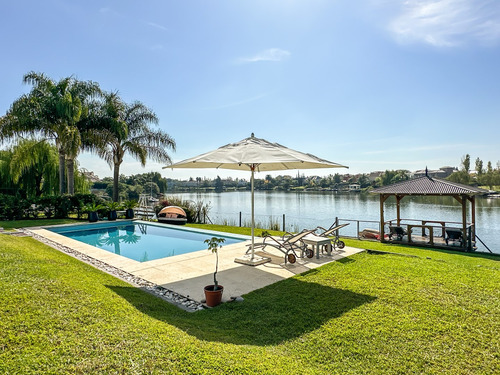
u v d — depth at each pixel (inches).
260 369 100.3
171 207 640.4
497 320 150.9
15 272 181.6
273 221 668.7
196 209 726.5
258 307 169.6
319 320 151.3
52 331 110.7
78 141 611.2
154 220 694.5
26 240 362.0
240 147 248.5
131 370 90.9
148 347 105.7
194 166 285.7
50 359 92.9
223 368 97.6
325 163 232.4
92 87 693.3
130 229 563.8
